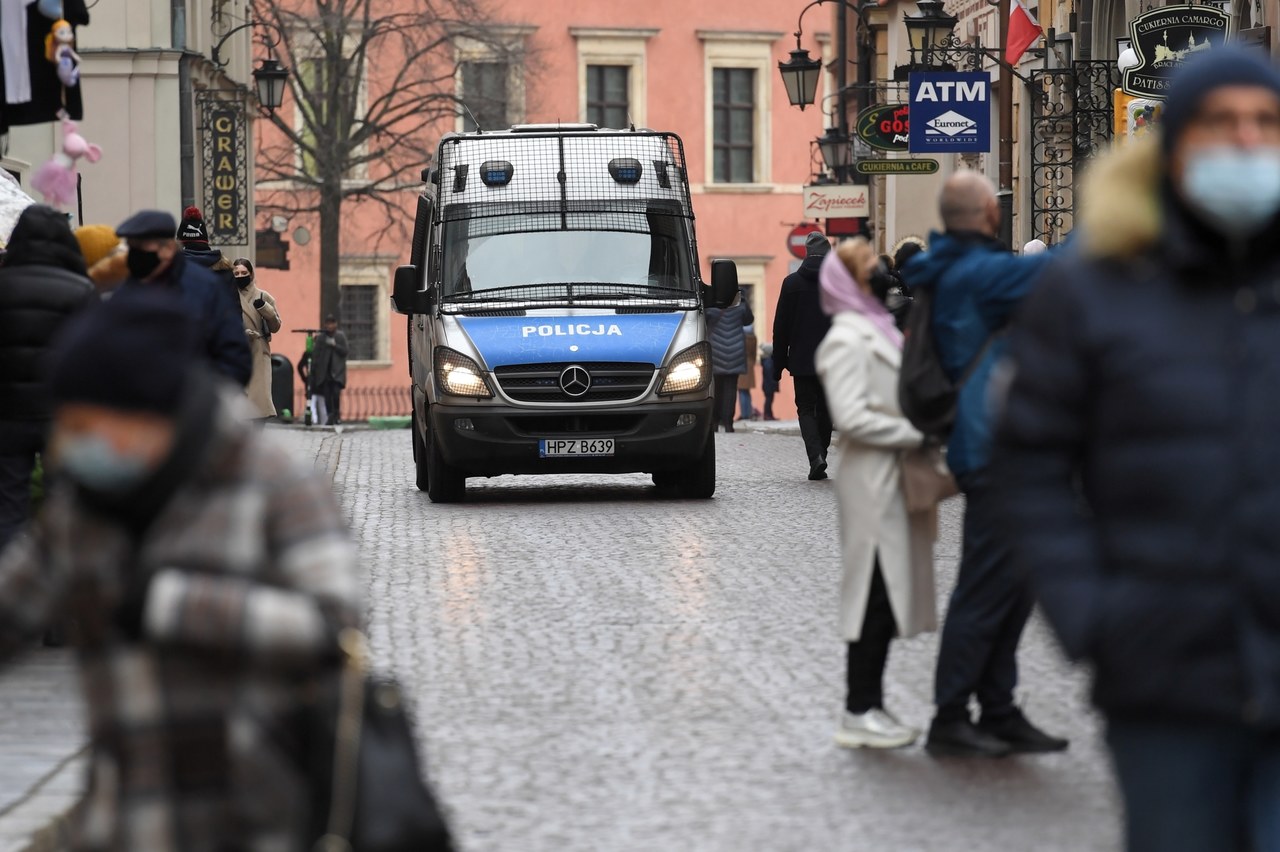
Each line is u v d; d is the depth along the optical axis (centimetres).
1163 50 4812
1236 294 1009
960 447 1914
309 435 7075
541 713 2178
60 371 948
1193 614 989
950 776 1867
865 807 1758
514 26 14350
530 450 4522
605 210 4769
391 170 12444
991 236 1959
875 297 2012
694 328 4634
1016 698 2202
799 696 2259
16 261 2508
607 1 14650
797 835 1667
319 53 12938
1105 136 6181
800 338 5006
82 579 967
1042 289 1044
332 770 964
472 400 4525
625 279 4709
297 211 12381
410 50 12606
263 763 963
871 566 1983
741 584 3139
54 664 2414
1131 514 1011
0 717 2091
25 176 6756
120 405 941
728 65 14925
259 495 969
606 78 14738
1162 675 991
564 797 1808
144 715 959
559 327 4591
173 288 2567
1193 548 993
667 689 2306
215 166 9325
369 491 5016
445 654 2544
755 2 14975
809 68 8569
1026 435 1037
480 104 13338
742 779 1870
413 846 966
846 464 1995
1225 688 985
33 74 3052
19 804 1691
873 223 9756
